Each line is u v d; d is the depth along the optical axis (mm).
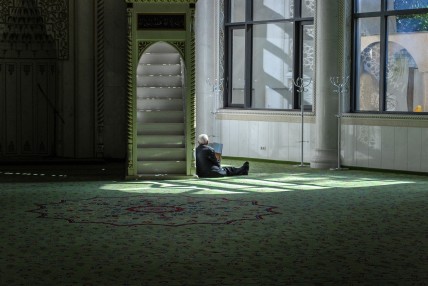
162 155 12547
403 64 13516
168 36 12359
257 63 15727
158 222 8195
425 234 7586
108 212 8844
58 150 15414
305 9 14883
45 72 15461
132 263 6305
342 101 13875
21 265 6223
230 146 15719
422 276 5871
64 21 15141
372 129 13492
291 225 8062
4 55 15281
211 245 7023
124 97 15320
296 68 15016
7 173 13109
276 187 11219
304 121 14531
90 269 6098
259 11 15602
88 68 15164
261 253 6695
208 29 15828
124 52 15273
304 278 5812
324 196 10250
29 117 15469
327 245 7051
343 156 13914
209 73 15875
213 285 5609
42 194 10391
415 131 12969
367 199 9984
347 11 13883
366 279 5781
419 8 13195
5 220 8312
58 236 7441
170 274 5938
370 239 7328
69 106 15266
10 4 15125
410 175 12891
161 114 12930
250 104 15805
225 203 9578
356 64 14031
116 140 15352
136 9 12312
